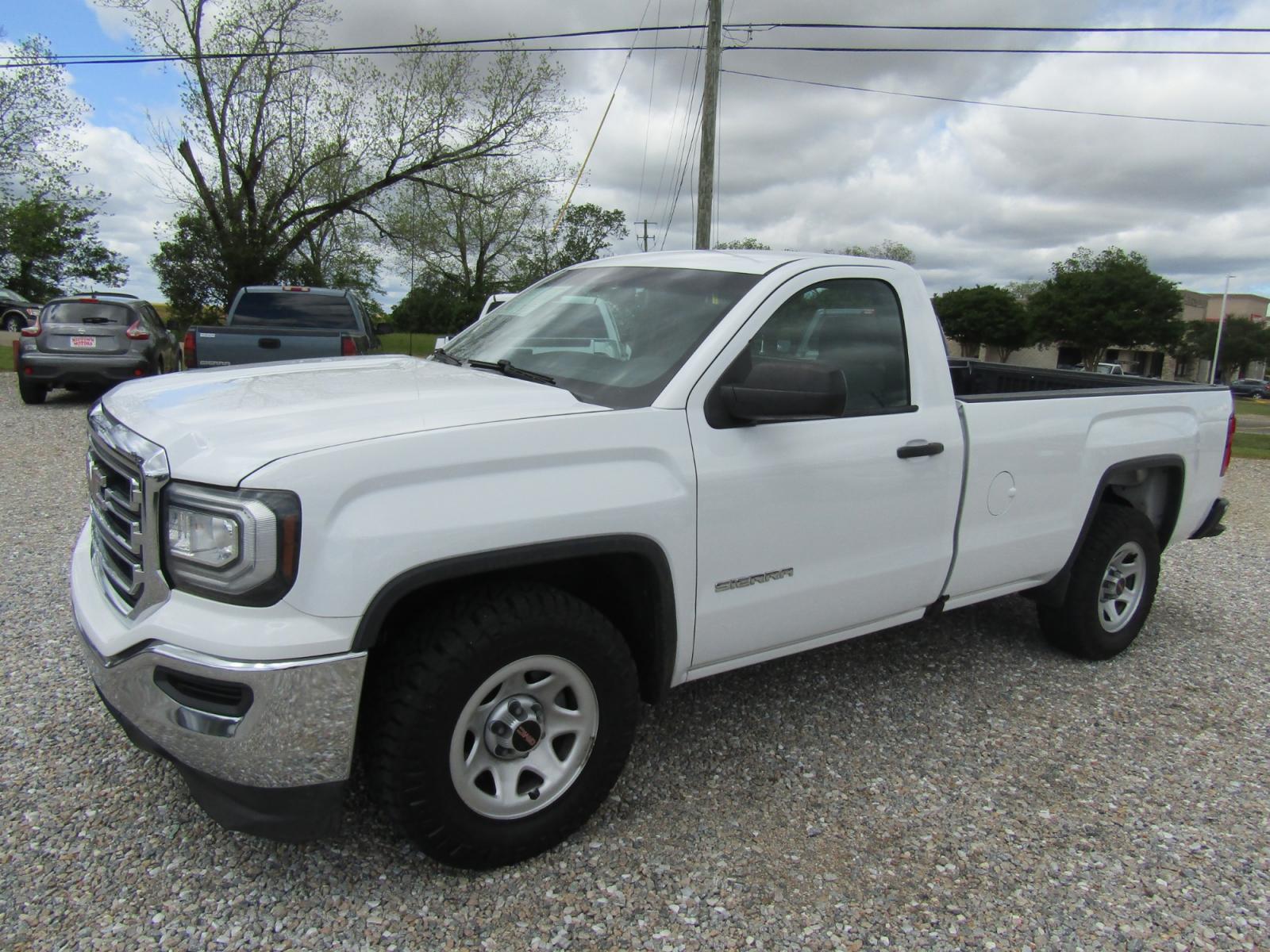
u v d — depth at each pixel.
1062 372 5.32
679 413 2.79
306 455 2.19
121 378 12.54
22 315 34.69
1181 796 3.20
